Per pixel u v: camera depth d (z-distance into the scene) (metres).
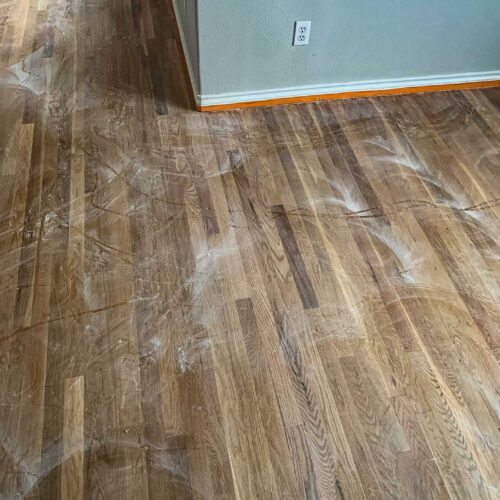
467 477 1.38
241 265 1.83
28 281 1.75
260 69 2.32
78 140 2.23
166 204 2.00
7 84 2.48
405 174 2.18
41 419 1.45
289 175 2.14
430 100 2.56
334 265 1.84
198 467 1.38
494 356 1.62
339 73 2.44
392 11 2.23
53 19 2.89
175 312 1.69
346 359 1.60
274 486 1.36
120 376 1.54
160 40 2.77
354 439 1.44
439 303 1.75
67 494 1.33
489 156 2.28
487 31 2.41
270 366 1.58
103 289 1.74
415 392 1.54
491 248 1.92
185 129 2.31
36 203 1.99
